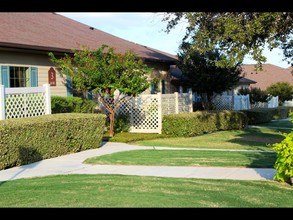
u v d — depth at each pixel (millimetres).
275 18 11250
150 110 19234
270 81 53625
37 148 11180
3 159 9945
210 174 9250
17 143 10391
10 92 11547
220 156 12125
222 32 12492
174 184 7973
